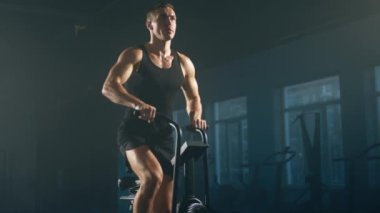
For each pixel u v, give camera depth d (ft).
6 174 40.63
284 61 37.47
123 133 8.52
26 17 27.45
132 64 8.31
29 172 39.09
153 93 8.53
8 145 40.75
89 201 30.48
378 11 18.37
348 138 32.27
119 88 7.97
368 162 31.01
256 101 39.65
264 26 22.34
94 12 26.53
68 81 28.30
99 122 29.66
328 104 35.91
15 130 40.11
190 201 7.84
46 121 32.37
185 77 9.31
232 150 43.45
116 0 24.11
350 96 32.32
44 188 33.06
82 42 26.76
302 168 37.09
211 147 44.29
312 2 20.17
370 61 31.17
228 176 43.45
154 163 8.12
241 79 41.24
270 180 37.45
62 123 30.99
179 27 25.84
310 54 35.42
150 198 7.95
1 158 40.98
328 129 36.06
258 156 38.99
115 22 25.57
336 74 33.53
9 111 39.29
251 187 31.53
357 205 28.91
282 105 38.50
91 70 26.84
